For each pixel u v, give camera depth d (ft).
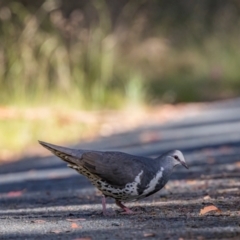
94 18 100.22
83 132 76.07
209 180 44.55
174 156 33.71
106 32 101.14
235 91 115.03
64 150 33.37
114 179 32.65
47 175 52.54
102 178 32.81
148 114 90.74
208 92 112.57
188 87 111.96
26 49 82.07
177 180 45.19
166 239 27.27
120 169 32.55
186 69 118.11
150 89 108.47
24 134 71.26
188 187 42.01
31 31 83.25
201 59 122.11
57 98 82.07
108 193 33.24
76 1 100.94
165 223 30.48
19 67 80.53
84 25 97.04
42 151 67.21
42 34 83.97
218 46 126.00
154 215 32.89
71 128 75.56
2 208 37.86
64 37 89.35
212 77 116.47
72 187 45.50
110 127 79.87
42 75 81.82
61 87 83.97
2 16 83.41
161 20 127.44
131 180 32.63
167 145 65.41
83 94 86.89
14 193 44.11
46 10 88.28
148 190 33.17
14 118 73.82
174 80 113.60
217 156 56.70
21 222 32.27
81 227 30.42
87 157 32.91
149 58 116.57
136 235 28.25
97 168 32.68
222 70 118.62
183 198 37.78
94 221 31.83
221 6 134.41
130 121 83.87
